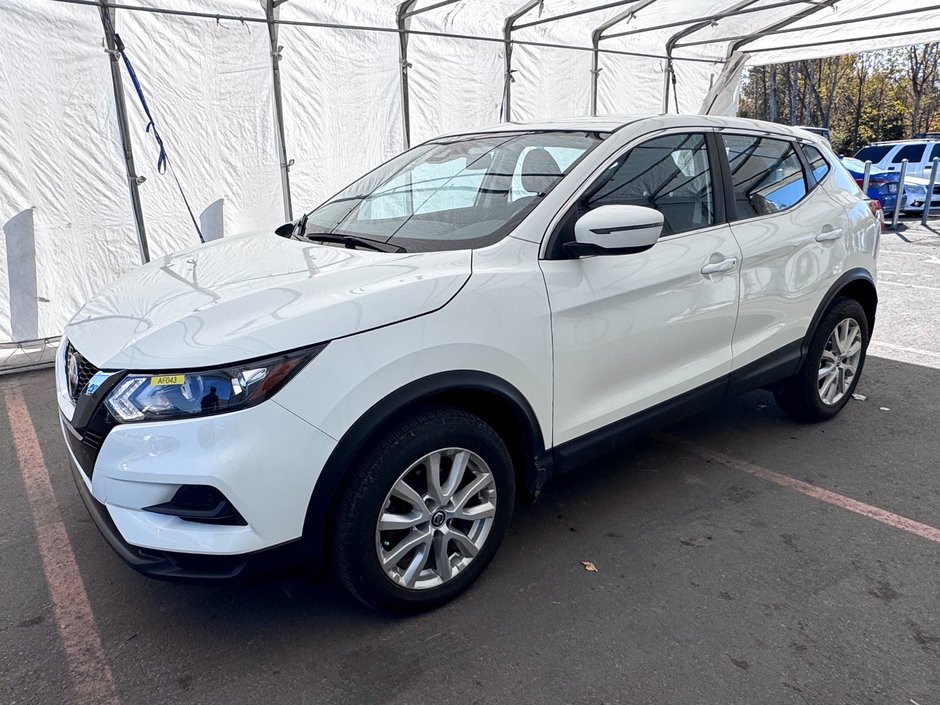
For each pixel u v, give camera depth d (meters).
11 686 2.29
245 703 2.20
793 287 3.78
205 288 2.55
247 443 2.08
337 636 2.50
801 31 9.29
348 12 6.92
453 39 7.71
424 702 2.20
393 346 2.29
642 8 7.95
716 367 3.44
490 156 3.35
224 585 2.18
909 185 13.92
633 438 3.16
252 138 6.60
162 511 2.13
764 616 2.58
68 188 5.73
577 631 2.51
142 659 2.41
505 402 2.62
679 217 3.28
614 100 9.46
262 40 6.44
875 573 2.84
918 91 32.00
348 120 7.16
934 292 7.92
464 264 2.59
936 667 2.32
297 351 2.15
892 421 4.39
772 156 3.88
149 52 5.91
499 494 2.68
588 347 2.85
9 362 5.72
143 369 2.13
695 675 2.29
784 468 3.77
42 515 3.39
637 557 2.96
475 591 2.74
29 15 5.31
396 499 2.44
